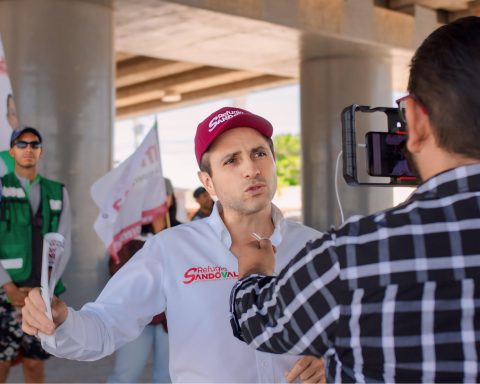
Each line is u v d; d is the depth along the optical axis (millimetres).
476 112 1388
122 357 4395
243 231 2275
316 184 12992
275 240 2305
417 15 12789
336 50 12609
